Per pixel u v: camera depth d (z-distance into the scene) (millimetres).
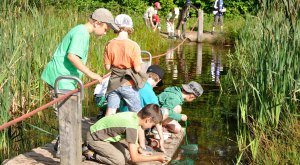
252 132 6805
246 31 12945
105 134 5500
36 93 8648
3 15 8023
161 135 6176
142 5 23281
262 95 6609
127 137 5320
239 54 11992
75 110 5059
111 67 6043
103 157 5555
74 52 5332
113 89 5988
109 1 22797
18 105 7934
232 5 23375
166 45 17625
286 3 7004
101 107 6609
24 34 8508
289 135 6188
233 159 6148
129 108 6043
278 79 6512
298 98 6797
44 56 8680
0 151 6441
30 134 7090
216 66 12852
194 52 15969
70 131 5102
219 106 8523
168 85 10250
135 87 5996
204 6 24047
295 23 6840
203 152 6383
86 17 13844
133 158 5352
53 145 6188
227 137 6938
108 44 6055
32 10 9180
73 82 5492
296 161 5559
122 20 6020
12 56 7156
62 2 15594
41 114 7992
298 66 6590
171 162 6027
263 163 5777
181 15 19531
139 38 16047
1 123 6484
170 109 6355
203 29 20906
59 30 10430
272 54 6664
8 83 6574
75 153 5145
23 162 5594
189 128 7355
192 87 6508
